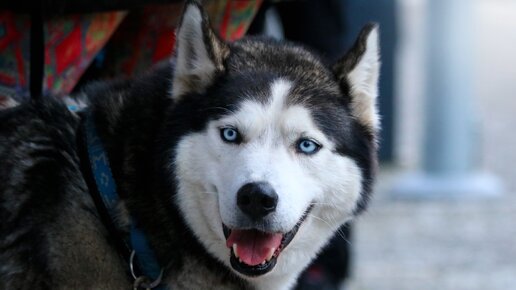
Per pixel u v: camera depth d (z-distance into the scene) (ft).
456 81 30.94
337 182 11.64
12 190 11.28
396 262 23.79
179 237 11.52
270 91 11.33
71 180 11.41
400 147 36.50
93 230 11.35
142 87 11.84
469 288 21.71
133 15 14.05
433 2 30.99
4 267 11.17
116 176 11.55
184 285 11.73
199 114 11.30
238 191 10.85
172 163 11.28
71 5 12.53
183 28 11.55
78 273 11.32
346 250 17.20
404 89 50.80
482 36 69.51
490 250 24.97
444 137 30.78
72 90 14.24
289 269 12.00
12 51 13.10
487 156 37.24
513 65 59.31
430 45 31.07
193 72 11.59
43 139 11.49
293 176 11.17
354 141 11.86
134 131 11.59
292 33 18.16
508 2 86.84
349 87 11.99
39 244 11.16
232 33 14.19
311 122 11.33
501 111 46.52
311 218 11.72
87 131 11.65
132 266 11.43
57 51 13.09
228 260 11.60
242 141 11.15
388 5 33.09
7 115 11.75
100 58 14.46
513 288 21.85
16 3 12.48
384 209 29.07
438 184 30.68
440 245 25.43
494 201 30.19
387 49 33.58
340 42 18.47
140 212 11.48
